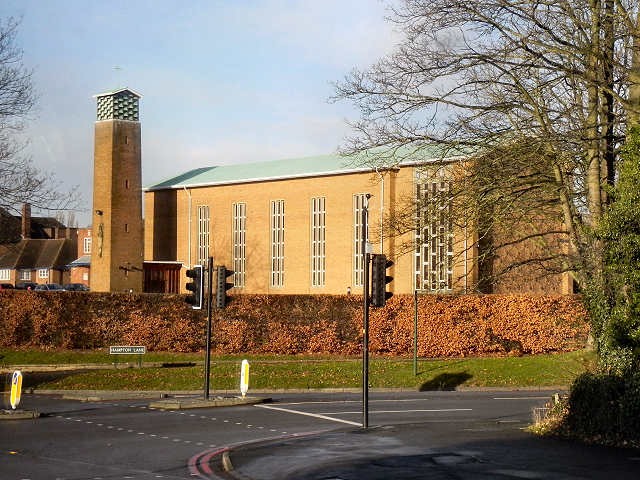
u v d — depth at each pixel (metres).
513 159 21.80
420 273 48.72
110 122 69.81
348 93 22.25
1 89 31.08
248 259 66.25
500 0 19.69
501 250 30.95
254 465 13.84
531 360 34.56
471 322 41.00
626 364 16.95
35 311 40.97
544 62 20.41
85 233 101.56
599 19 19.44
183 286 70.75
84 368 37.28
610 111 20.47
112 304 41.88
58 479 12.94
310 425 19.86
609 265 17.53
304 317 41.88
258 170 67.81
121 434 18.42
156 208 73.50
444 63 21.09
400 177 54.00
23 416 21.41
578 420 16.20
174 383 30.56
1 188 30.94
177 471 13.82
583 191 22.77
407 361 36.84
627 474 12.23
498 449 14.79
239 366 34.47
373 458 13.98
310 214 62.03
